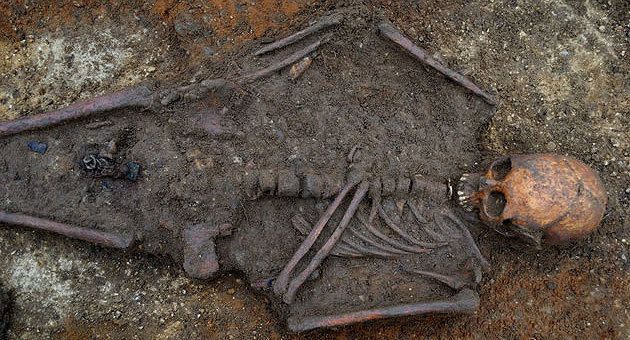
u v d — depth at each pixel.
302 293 1.32
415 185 1.34
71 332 1.35
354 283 1.33
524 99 1.47
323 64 1.38
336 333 1.37
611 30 1.50
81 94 1.44
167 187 1.30
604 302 1.40
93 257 1.38
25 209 1.31
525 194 1.25
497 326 1.39
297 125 1.35
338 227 1.31
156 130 1.32
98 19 1.47
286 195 1.32
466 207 1.34
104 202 1.31
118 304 1.37
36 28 1.46
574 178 1.26
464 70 1.44
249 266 1.33
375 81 1.40
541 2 1.50
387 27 1.38
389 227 1.33
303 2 1.45
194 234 1.30
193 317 1.38
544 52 1.49
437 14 1.49
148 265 1.39
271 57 1.38
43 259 1.38
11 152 1.33
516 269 1.41
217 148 1.32
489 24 1.50
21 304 1.36
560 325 1.39
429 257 1.34
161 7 1.47
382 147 1.36
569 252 1.42
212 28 1.43
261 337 1.37
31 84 1.44
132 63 1.45
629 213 1.43
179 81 1.38
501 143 1.45
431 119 1.40
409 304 1.29
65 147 1.32
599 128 1.47
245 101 1.34
